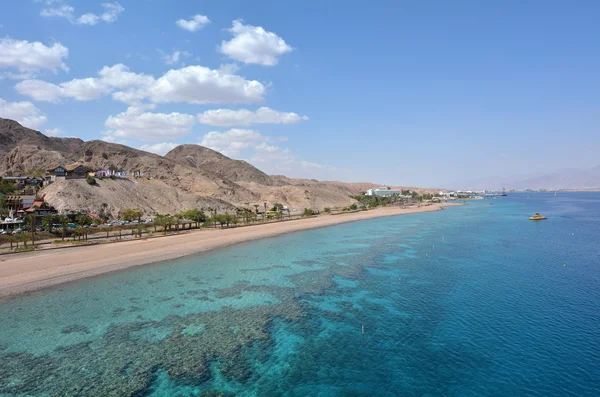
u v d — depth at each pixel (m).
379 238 84.38
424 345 28.19
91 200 114.00
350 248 70.81
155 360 26.00
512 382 22.97
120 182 137.88
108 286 44.00
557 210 185.12
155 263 56.78
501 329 30.88
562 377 23.44
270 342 28.91
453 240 79.88
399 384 22.91
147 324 32.44
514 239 80.62
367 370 24.61
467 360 25.77
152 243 74.88
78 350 27.47
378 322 32.81
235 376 23.97
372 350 27.45
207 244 74.38
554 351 26.84
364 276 48.91
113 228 91.44
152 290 42.50
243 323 32.75
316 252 66.62
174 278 47.88
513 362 25.42
